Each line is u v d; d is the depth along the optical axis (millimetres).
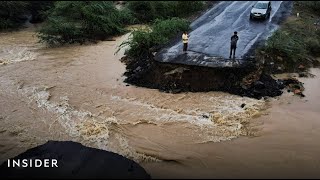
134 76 19344
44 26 27688
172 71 18422
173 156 13234
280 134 14625
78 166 12266
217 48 20797
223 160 13047
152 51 20906
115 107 16719
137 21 31344
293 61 20766
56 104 16938
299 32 24641
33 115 15906
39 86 18766
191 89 18109
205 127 15094
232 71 18094
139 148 13688
